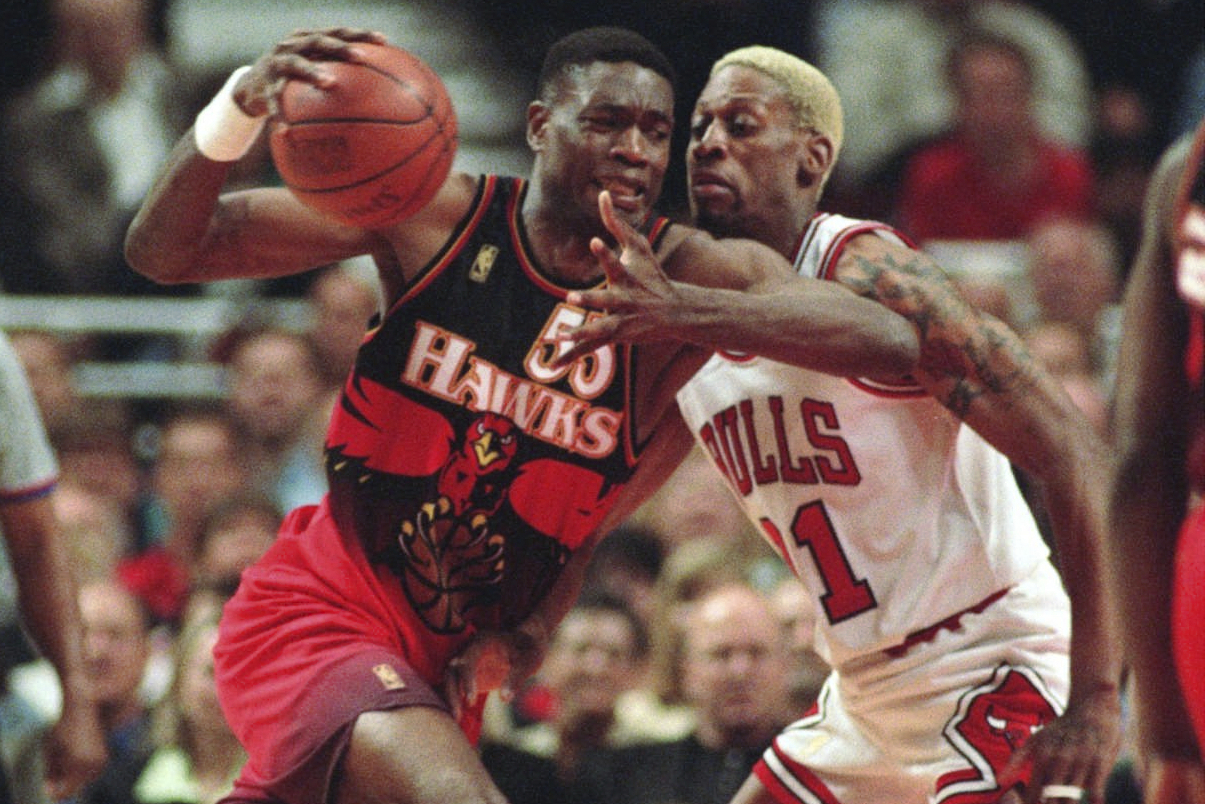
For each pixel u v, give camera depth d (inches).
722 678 713.6
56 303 1051.9
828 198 1147.9
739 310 387.9
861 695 484.1
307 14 1519.4
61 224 1138.7
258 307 1052.5
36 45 1304.1
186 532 926.4
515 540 449.4
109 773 746.8
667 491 909.8
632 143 422.0
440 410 434.3
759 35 1155.3
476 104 1428.4
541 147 433.1
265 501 818.2
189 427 933.2
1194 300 302.5
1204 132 303.3
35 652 710.5
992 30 1186.0
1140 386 318.3
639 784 725.3
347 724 412.8
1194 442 311.4
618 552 863.7
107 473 962.1
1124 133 1205.1
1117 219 1159.0
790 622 754.2
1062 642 478.0
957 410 448.8
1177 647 313.1
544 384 434.3
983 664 470.9
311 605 439.5
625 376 437.1
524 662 458.3
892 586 471.8
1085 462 442.9
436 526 439.2
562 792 722.8
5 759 657.0
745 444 480.4
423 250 429.1
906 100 1214.3
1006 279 1072.2
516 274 431.8
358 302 991.0
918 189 1134.4
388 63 396.2
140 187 1163.3
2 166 1145.4
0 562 679.1
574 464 442.3
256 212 432.5
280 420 954.7
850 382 464.4
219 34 1488.7
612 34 430.3
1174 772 324.5
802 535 478.6
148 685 854.5
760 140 469.4
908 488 470.6
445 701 442.3
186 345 1067.9
